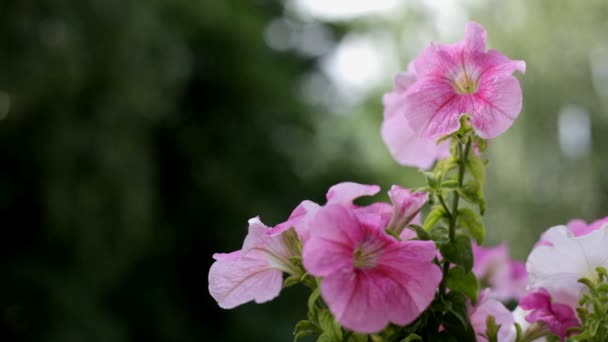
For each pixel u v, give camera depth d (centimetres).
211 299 802
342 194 70
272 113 934
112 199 546
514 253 606
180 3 774
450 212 77
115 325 611
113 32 543
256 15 977
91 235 545
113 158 545
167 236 790
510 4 679
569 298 75
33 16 504
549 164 642
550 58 661
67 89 513
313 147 953
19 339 570
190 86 870
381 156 955
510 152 625
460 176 74
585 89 662
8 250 606
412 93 73
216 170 828
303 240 71
